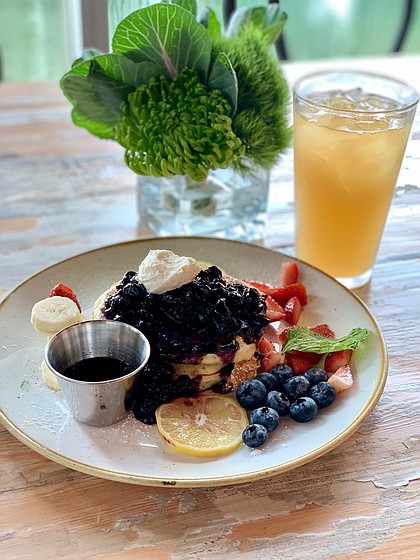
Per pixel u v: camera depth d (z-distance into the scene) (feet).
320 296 1.38
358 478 1.04
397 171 1.38
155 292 1.17
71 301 1.28
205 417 1.11
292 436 1.08
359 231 1.41
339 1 3.10
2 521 0.96
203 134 1.34
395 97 1.53
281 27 1.52
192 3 1.40
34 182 1.80
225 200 1.55
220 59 1.30
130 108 1.40
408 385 1.23
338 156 1.32
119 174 1.86
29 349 1.23
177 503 0.99
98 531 0.95
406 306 1.43
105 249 1.47
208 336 1.17
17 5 2.66
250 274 1.45
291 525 0.97
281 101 1.42
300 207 1.46
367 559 0.92
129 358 1.17
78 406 1.07
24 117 2.09
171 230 1.60
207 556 0.92
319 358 1.24
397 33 2.85
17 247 1.56
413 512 0.99
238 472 1.00
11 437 1.10
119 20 1.50
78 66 1.38
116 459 1.03
